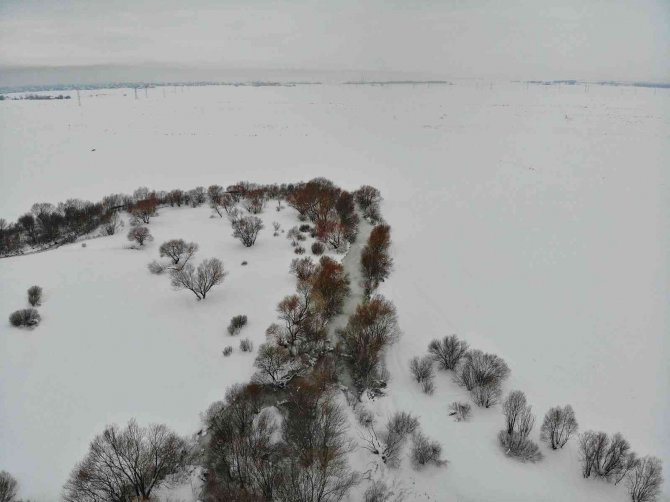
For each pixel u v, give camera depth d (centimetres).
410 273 6575
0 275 5728
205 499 3036
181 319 5172
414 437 3600
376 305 4872
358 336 4606
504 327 5109
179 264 6331
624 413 3859
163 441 3222
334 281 5556
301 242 7456
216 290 5809
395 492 3219
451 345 4428
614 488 3197
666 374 4262
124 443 3008
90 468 2852
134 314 5178
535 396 4041
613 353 4581
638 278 5997
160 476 3052
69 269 6009
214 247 7138
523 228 8031
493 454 3497
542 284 5988
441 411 3959
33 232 7669
